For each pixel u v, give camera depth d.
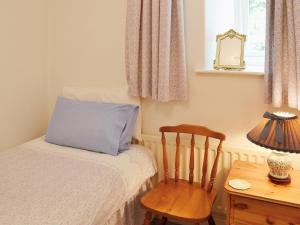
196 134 1.84
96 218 1.32
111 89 2.13
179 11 1.80
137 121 2.05
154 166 1.96
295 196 1.33
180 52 1.84
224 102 1.89
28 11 2.18
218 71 1.84
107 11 2.13
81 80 2.31
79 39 2.26
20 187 1.38
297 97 1.55
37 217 1.17
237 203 1.41
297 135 1.34
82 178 1.49
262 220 1.37
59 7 2.29
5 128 2.10
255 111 1.81
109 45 2.16
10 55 2.09
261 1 1.99
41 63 2.34
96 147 1.82
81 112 1.94
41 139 2.08
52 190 1.37
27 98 2.25
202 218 1.48
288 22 1.52
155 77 1.88
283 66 1.59
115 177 1.55
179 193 1.75
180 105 2.01
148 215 1.64
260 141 1.40
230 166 1.87
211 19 1.95
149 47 1.89
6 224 1.11
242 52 1.86
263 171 1.61
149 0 1.84
